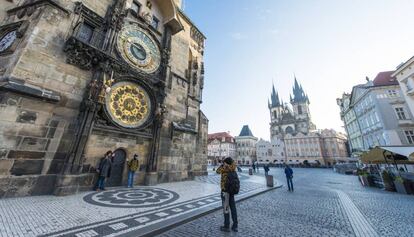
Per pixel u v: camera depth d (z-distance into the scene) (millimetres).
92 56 11227
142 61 14758
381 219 7008
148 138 14336
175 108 17531
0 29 10609
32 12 10188
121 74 12891
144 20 15828
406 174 15000
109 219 5949
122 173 12430
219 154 102250
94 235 4695
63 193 8719
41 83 9148
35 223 5211
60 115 9703
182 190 11867
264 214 7477
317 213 7742
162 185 13633
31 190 8344
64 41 10391
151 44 15945
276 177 27266
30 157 8492
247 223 6312
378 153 17719
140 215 6504
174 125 16500
